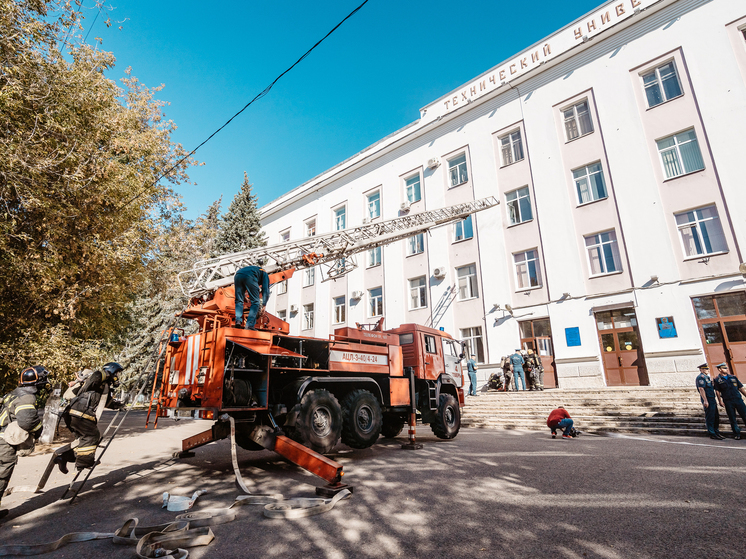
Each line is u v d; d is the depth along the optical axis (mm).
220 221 30562
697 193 14969
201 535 3410
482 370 19234
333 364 7078
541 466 6195
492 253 20047
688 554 2979
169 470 6402
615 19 18000
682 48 16094
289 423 6086
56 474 6297
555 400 13430
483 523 3748
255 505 4492
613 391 13172
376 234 12758
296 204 32750
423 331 9688
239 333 5824
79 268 9562
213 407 5418
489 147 21391
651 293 15250
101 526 3922
